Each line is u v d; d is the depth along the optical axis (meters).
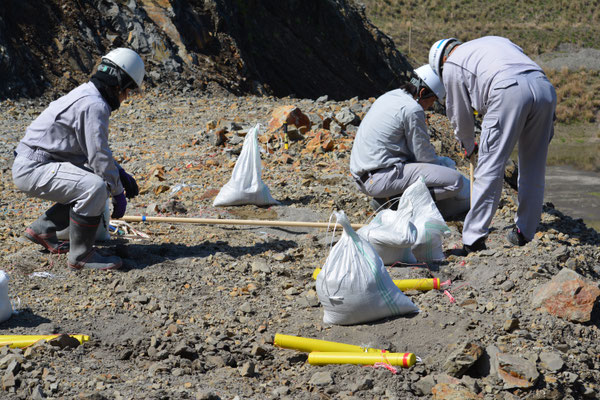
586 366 6.34
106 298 7.82
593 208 48.09
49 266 8.66
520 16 119.94
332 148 15.67
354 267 7.02
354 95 46.28
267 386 6.07
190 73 29.92
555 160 68.94
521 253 8.52
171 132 19.31
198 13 34.25
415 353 6.58
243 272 8.77
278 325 7.30
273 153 15.48
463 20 115.44
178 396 5.69
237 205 11.73
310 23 45.28
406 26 109.88
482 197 8.86
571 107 93.25
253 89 33.91
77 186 8.21
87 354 6.48
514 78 8.54
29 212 11.58
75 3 29.47
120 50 8.34
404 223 8.46
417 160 10.19
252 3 41.78
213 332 7.05
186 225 10.80
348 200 12.04
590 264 8.72
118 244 9.56
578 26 117.75
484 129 8.77
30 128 8.40
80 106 8.09
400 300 7.13
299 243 10.00
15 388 5.70
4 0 27.02
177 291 8.09
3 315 7.01
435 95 9.97
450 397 5.70
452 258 8.85
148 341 6.75
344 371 6.25
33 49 27.00
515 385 5.88
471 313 7.17
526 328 6.81
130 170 14.52
